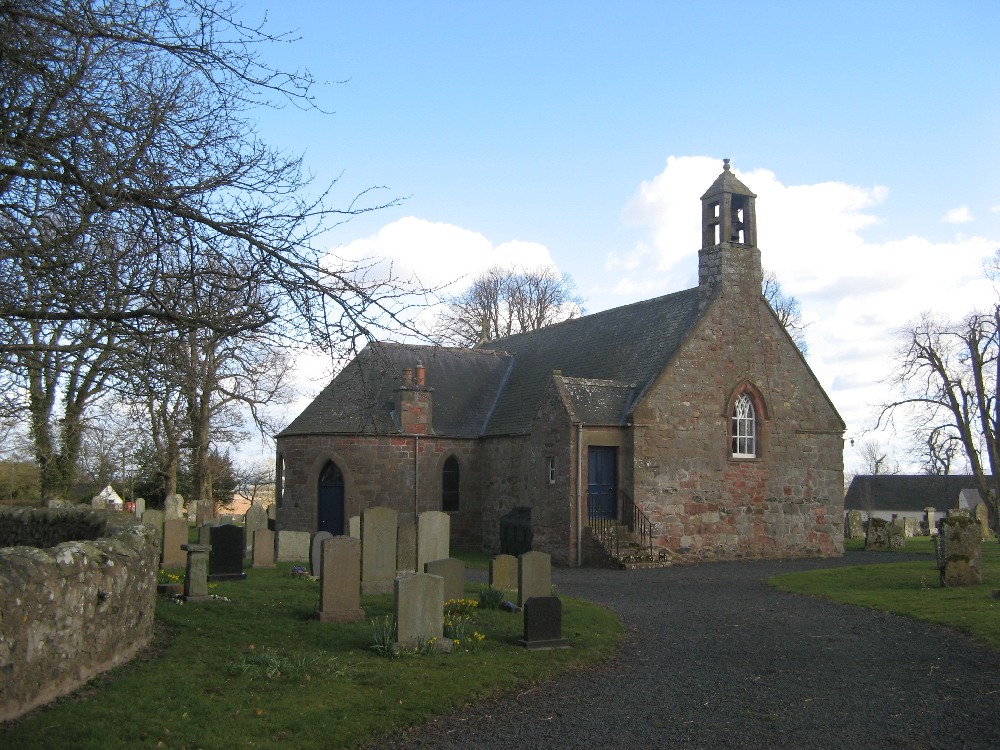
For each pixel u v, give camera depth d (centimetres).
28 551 930
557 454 2966
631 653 1400
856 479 9012
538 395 3550
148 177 1017
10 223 1061
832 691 1146
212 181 1049
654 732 974
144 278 1055
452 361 3941
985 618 1579
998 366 4744
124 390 1168
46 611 920
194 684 1059
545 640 1381
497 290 6744
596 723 1009
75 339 1091
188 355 1230
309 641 1352
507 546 3294
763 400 3219
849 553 3416
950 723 998
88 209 988
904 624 1623
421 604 1323
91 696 968
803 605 1917
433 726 995
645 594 2147
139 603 1213
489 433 3600
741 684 1190
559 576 2577
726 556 3072
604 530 2912
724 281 3178
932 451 5112
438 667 1220
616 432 2978
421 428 3528
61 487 3044
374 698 1059
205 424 2995
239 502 7025
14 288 993
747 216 3275
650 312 3466
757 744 931
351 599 1530
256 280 1054
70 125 986
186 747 855
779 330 3297
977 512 4134
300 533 2684
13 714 855
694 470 3044
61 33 1000
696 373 3086
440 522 2352
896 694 1127
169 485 3650
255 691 1055
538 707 1076
